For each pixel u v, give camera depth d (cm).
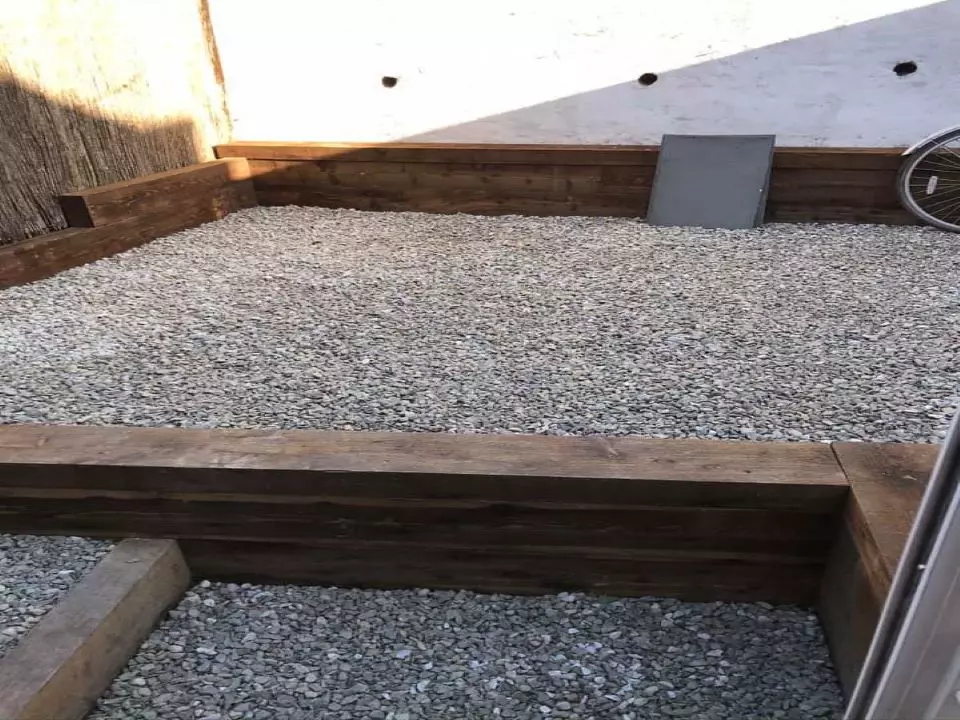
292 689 156
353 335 265
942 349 235
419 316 282
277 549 183
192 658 165
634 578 178
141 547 180
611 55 391
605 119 409
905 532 138
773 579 173
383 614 179
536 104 413
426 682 158
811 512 159
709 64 381
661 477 158
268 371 235
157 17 394
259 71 438
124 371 236
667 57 385
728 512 162
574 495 163
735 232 379
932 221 367
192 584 191
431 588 187
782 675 157
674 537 168
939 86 360
